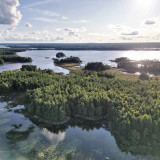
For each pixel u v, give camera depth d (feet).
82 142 101.09
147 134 95.40
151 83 170.50
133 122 97.09
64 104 126.52
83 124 121.60
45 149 94.48
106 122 123.34
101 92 144.36
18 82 193.36
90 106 126.11
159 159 84.43
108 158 86.99
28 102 156.46
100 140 102.99
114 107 117.60
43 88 161.99
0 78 211.61
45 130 114.42
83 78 201.46
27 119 129.29
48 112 122.42
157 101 118.32
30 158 87.56
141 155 88.07
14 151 92.79
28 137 106.11
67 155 89.51
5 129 115.34
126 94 135.54
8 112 142.00
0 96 181.57
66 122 123.95
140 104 117.50
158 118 97.71
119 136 103.14
